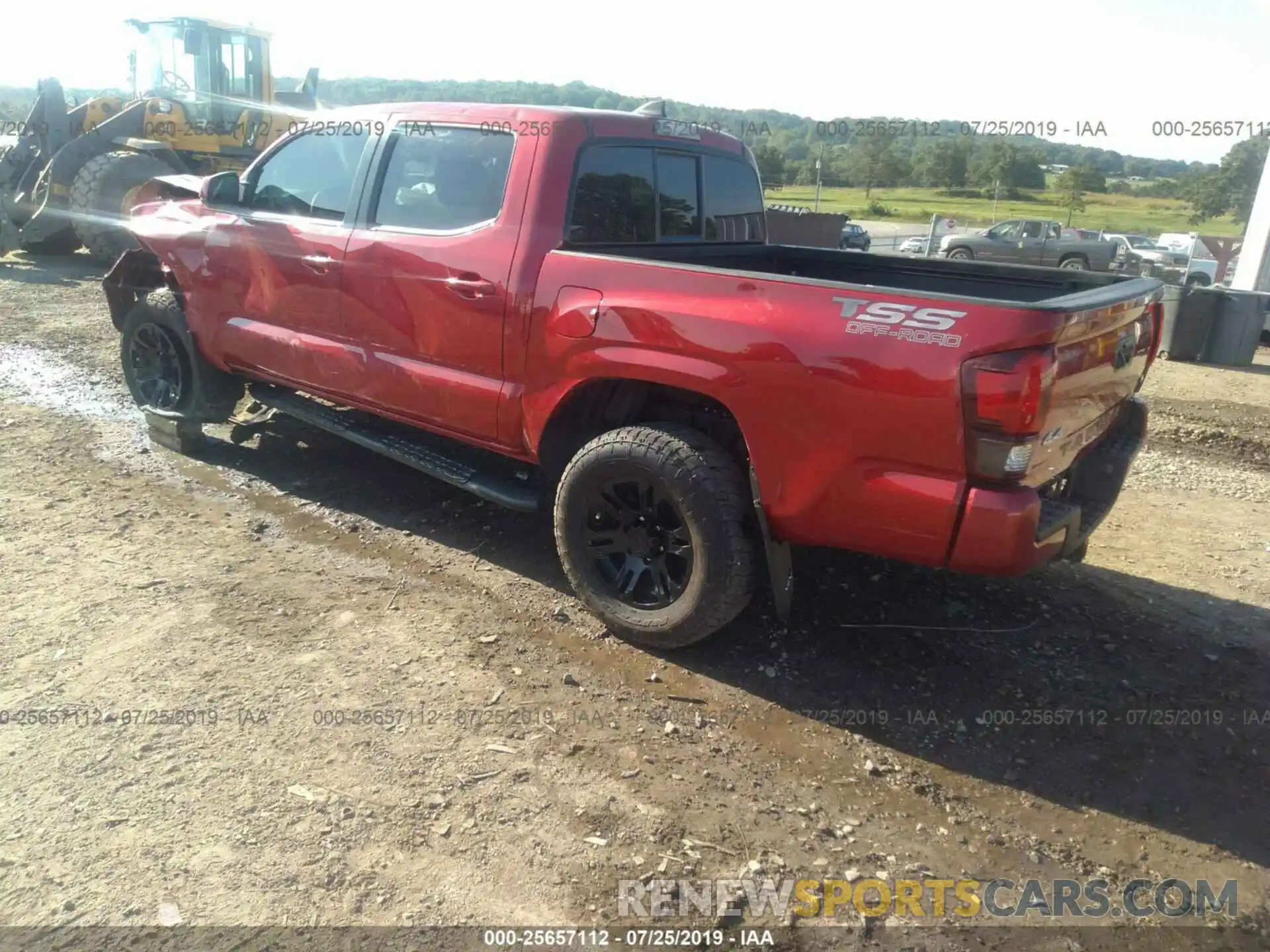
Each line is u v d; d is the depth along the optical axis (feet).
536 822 8.99
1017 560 9.61
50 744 9.66
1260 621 13.91
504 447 13.41
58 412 20.52
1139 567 15.78
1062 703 11.52
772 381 10.37
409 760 9.73
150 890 7.92
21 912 7.63
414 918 7.80
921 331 9.50
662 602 11.93
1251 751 10.77
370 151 14.65
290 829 8.68
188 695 10.57
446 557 14.55
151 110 41.75
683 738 10.44
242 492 16.65
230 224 16.39
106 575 13.30
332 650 11.70
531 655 11.89
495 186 13.00
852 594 13.93
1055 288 13.83
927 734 10.79
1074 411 10.48
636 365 11.36
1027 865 8.91
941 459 9.60
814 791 9.74
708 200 15.42
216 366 17.70
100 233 39.40
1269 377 34.47
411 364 14.06
